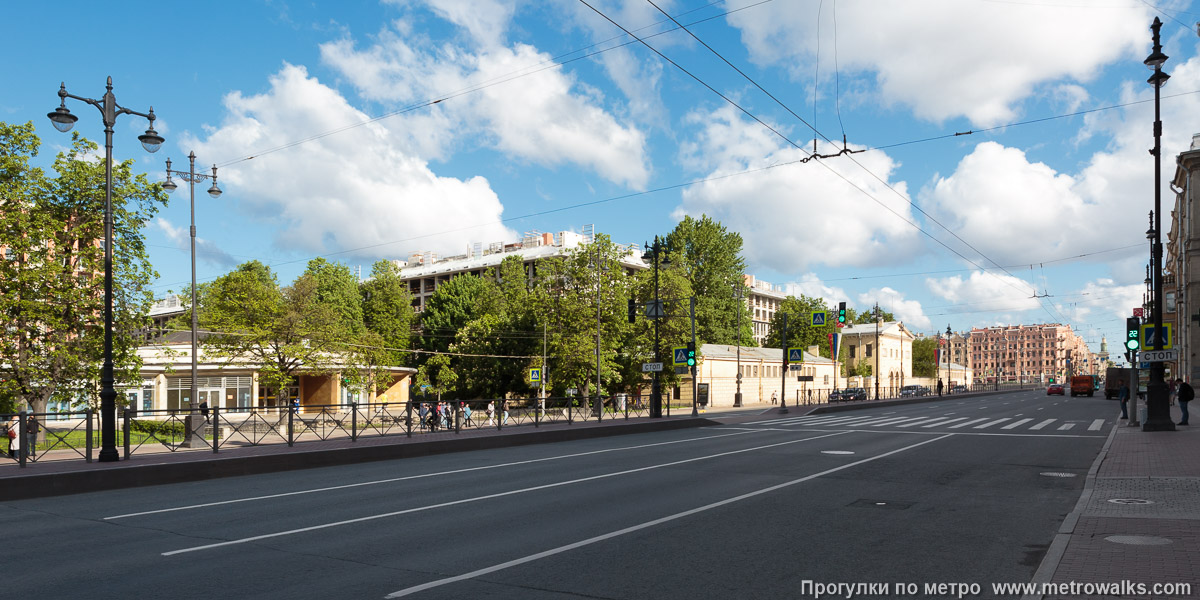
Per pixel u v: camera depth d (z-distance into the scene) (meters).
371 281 78.62
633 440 24.28
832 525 9.20
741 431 28.34
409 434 22.94
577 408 29.72
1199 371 47.47
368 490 12.77
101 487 13.81
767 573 6.88
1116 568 6.58
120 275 24.33
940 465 15.87
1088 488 11.88
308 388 50.66
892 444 21.14
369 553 7.74
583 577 6.74
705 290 84.44
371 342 44.97
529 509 10.46
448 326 77.19
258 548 8.02
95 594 6.29
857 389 68.56
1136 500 10.50
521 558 7.48
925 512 10.12
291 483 14.21
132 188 24.48
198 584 6.56
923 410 45.44
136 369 25.06
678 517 9.75
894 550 7.81
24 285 22.30
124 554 7.83
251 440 19.64
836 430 27.91
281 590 6.34
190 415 19.19
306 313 38.41
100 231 23.94
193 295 26.55
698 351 61.16
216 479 15.41
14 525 9.86
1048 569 6.57
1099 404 49.59
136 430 17.77
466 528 9.07
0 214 22.28
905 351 120.62
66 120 16.17
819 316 45.12
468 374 66.81
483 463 17.42
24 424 14.77
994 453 18.38
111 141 16.92
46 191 23.50
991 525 9.19
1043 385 171.50
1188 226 49.88
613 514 10.01
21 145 23.06
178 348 44.06
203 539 8.58
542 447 22.14
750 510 10.29
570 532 8.79
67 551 8.04
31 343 23.05
